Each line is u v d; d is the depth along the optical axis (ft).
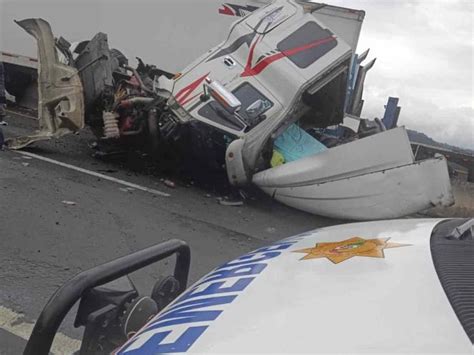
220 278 6.21
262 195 26.48
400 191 22.48
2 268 13.44
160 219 20.10
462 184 31.42
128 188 23.72
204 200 24.47
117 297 6.70
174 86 25.36
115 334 6.50
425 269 5.23
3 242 15.11
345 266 5.65
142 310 6.54
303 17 26.30
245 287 5.58
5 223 16.57
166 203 22.56
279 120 24.12
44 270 13.74
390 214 22.85
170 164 28.19
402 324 4.17
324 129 32.24
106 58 27.20
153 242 17.30
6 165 23.50
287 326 4.46
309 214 24.97
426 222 7.75
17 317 11.23
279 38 25.43
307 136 27.04
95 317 6.31
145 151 28.17
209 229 19.99
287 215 24.44
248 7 37.14
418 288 4.76
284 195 24.31
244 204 25.11
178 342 4.71
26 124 34.78
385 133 22.52
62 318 6.07
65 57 27.63
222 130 23.81
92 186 22.84
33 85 39.52
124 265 6.82
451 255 5.66
